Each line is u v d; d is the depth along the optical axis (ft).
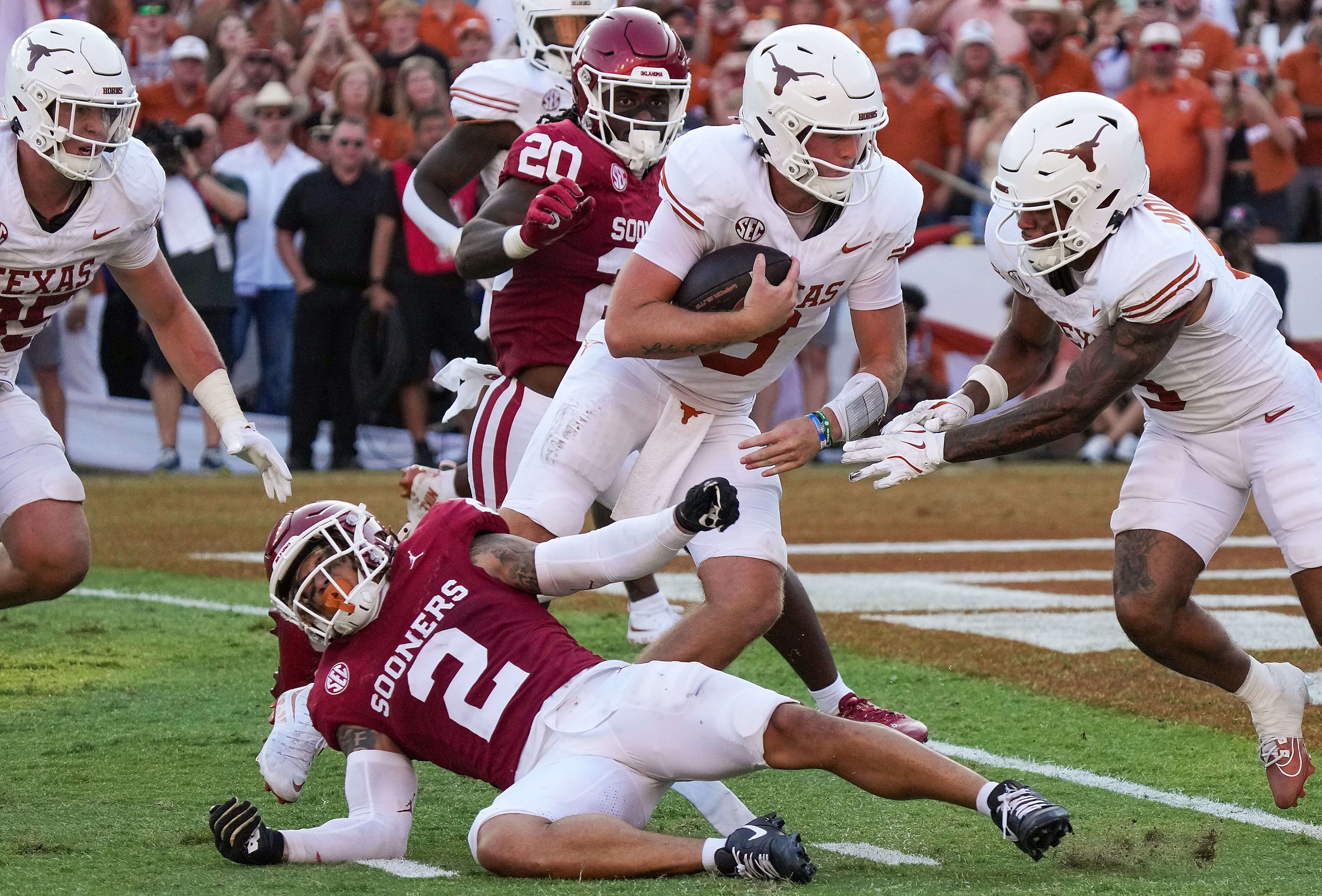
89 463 118.42
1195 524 42.01
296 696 39.47
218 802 40.52
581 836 32.94
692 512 34.78
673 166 41.14
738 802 37.29
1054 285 41.42
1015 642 62.75
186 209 112.16
